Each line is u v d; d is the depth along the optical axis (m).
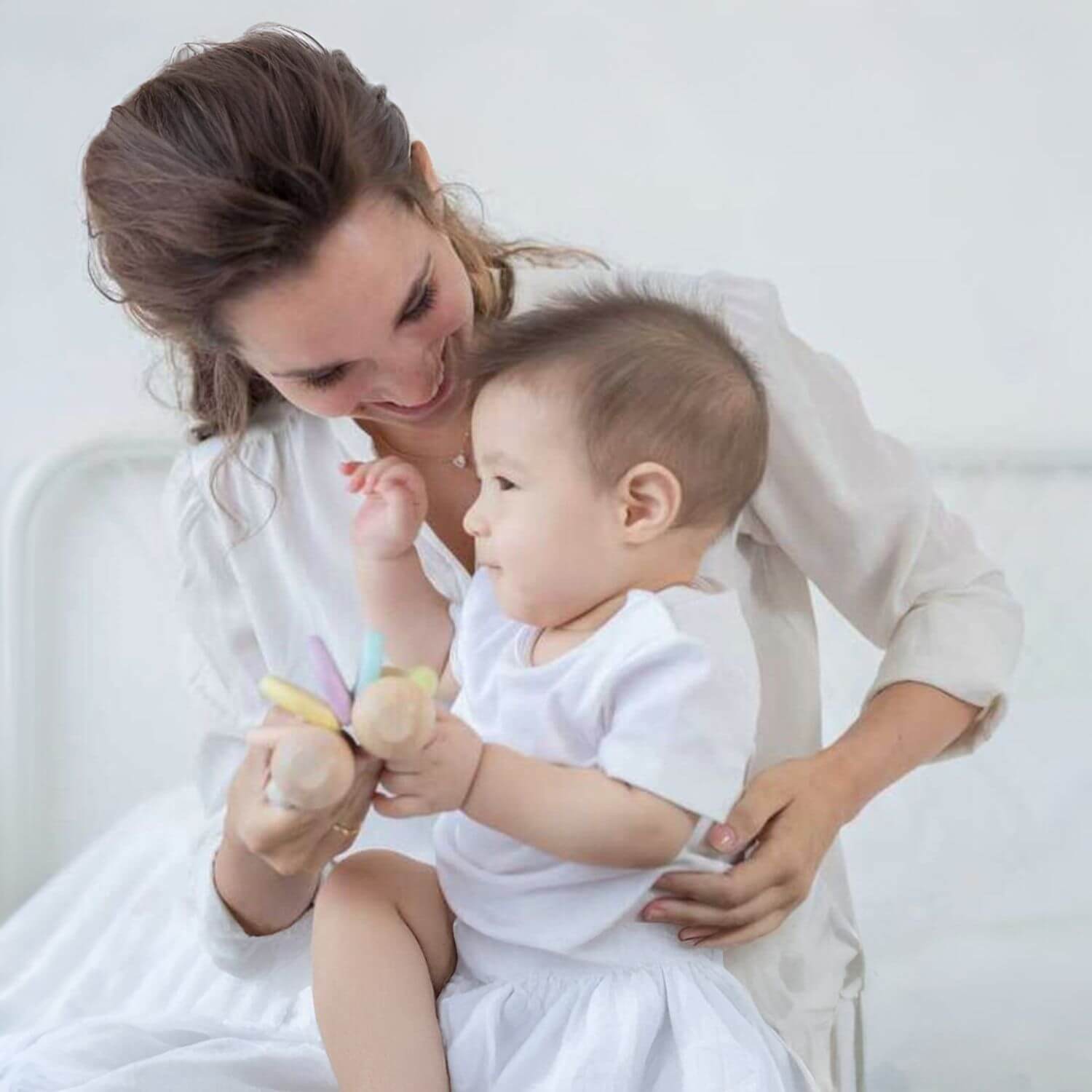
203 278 0.90
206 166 0.89
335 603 1.14
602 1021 0.87
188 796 1.79
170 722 1.95
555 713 0.89
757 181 1.90
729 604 0.92
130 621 1.93
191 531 1.17
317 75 0.92
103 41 1.87
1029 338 1.93
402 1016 0.88
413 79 1.88
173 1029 1.01
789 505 1.12
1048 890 1.66
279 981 1.08
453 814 0.94
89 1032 1.00
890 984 1.53
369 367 0.95
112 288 1.75
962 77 1.89
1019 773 1.77
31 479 1.86
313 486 1.13
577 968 0.90
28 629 1.88
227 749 1.19
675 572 0.93
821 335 1.93
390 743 0.76
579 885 0.89
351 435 1.09
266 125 0.88
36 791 1.93
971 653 1.10
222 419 1.14
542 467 0.90
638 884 0.89
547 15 1.87
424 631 1.04
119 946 1.46
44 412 1.91
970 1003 1.50
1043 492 1.93
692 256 1.91
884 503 1.12
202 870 1.05
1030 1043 1.44
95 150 0.95
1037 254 1.92
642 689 0.86
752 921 0.94
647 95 1.89
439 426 1.04
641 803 0.84
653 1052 0.88
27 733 1.90
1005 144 1.90
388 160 0.93
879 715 1.08
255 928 1.02
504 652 0.94
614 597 0.92
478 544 0.93
